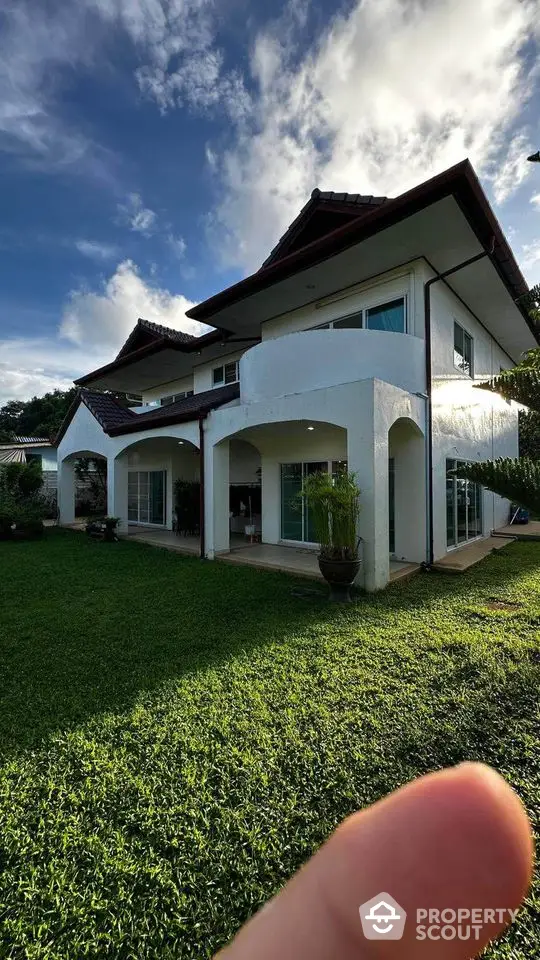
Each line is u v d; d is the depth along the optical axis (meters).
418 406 9.35
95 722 3.63
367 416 7.69
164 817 2.63
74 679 4.44
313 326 11.57
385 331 9.07
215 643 5.30
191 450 16.81
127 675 4.49
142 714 3.73
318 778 2.93
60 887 2.24
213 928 2.05
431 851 0.58
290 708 3.76
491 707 3.72
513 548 12.18
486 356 14.34
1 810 2.72
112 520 14.27
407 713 3.66
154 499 18.36
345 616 6.22
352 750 3.19
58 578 8.94
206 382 17.05
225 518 11.16
